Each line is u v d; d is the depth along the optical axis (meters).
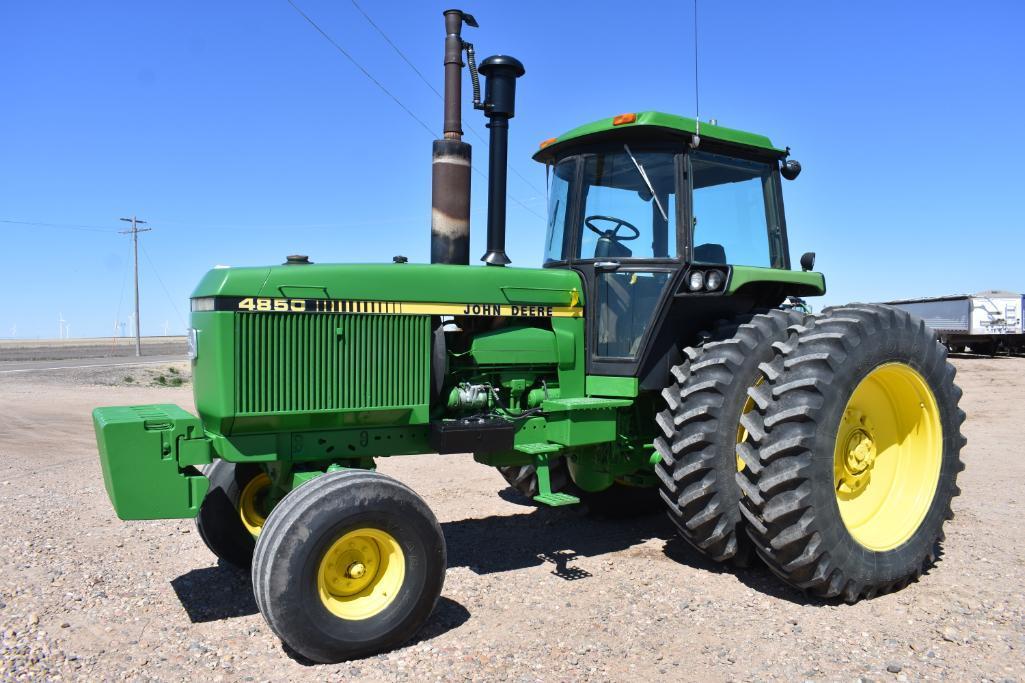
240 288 3.80
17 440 9.94
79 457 8.73
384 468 8.14
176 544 5.30
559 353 4.79
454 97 4.73
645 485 5.56
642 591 4.39
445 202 4.67
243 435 3.94
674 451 4.37
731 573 4.72
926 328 4.68
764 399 4.14
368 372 4.12
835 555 4.07
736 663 3.46
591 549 5.25
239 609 4.14
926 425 4.73
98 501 6.50
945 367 4.72
